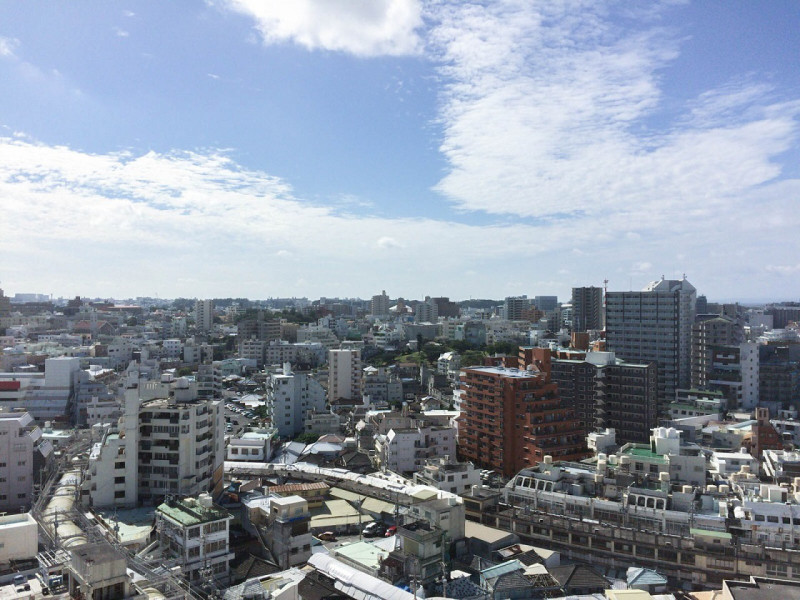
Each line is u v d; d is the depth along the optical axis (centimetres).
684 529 10206
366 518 11938
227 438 18300
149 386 12662
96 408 19788
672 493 10862
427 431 16412
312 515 11781
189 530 8631
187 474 11019
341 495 13025
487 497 12069
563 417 16188
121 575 5288
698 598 8544
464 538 10644
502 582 8825
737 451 16325
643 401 19650
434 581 8969
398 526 10100
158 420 11025
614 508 10844
